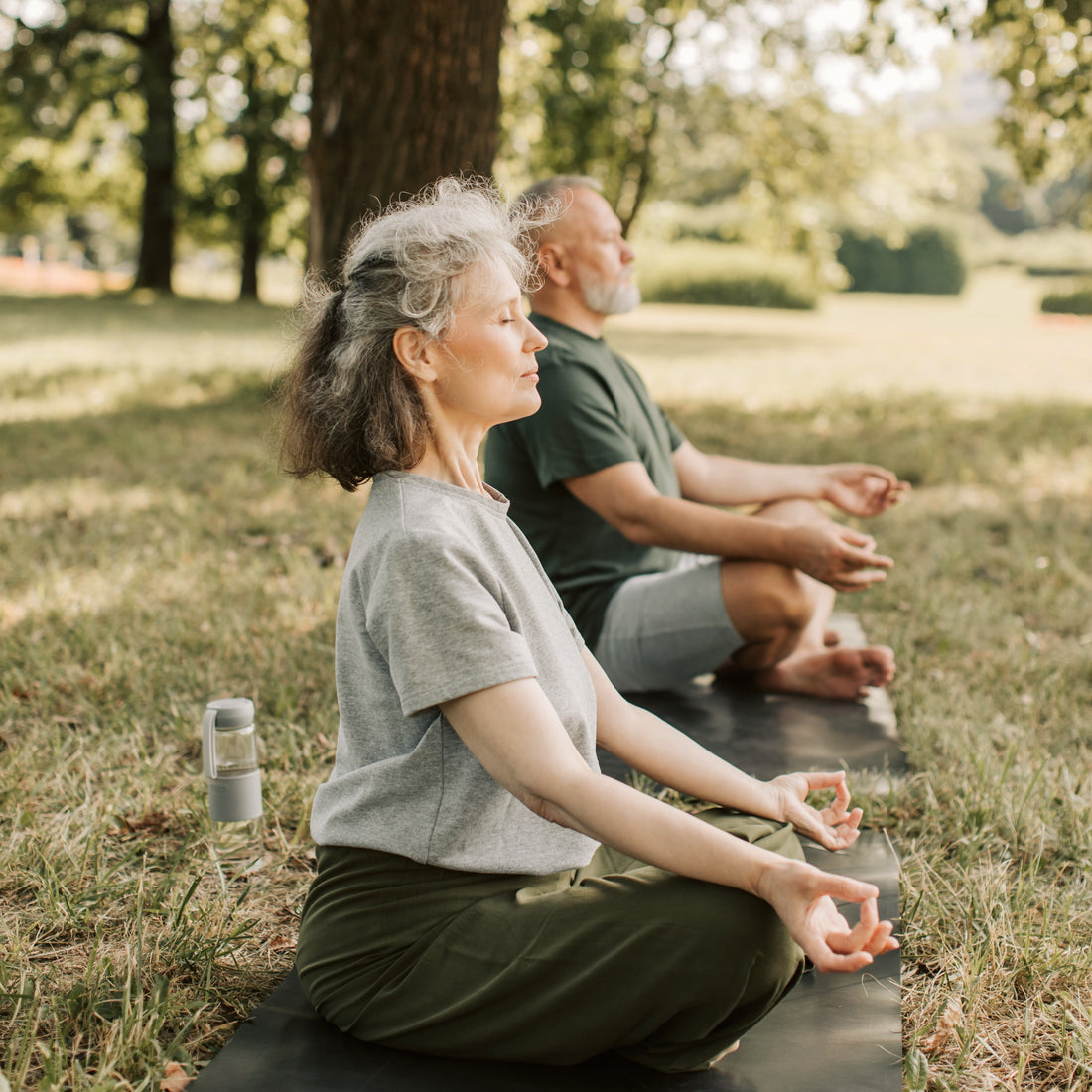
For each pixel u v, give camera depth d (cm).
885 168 2094
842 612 415
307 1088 161
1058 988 193
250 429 777
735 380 1194
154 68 2242
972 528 529
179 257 3959
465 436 164
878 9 1051
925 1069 169
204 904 216
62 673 332
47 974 194
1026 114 1020
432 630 146
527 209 300
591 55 1496
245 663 345
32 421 777
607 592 315
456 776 155
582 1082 162
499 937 157
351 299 157
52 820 247
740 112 1922
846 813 190
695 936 148
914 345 1819
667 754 182
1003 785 259
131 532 498
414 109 597
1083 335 2202
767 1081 165
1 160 2772
